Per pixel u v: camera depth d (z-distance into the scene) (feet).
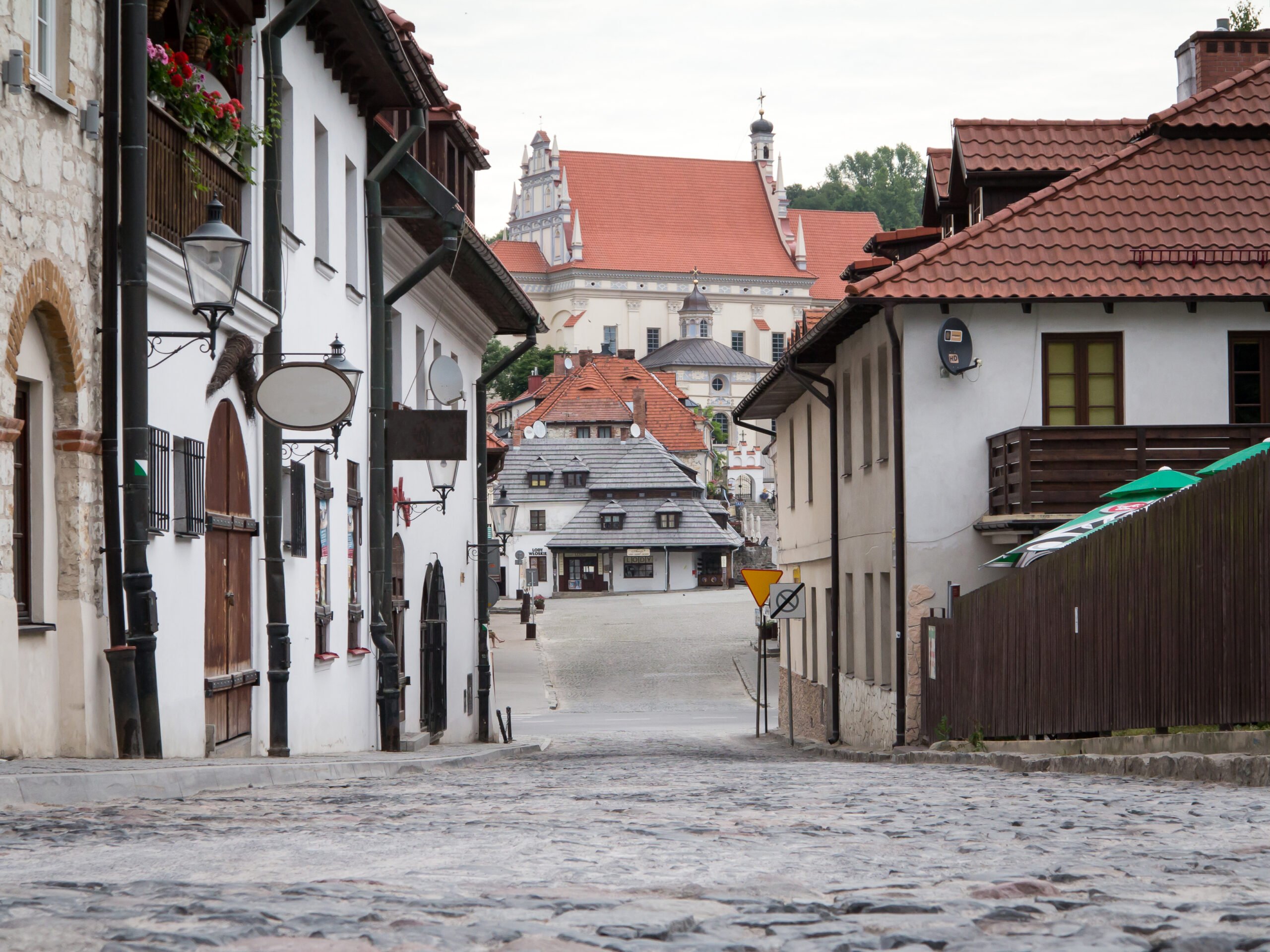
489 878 17.43
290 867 18.60
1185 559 42.83
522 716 167.02
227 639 53.01
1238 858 19.42
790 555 135.03
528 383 596.70
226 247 41.70
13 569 37.14
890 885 16.88
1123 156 86.99
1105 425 81.35
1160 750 43.09
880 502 90.33
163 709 45.42
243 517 54.75
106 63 42.50
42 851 20.51
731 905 15.14
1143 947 12.55
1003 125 95.50
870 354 92.94
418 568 89.15
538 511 396.57
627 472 398.42
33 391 39.68
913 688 82.84
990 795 33.76
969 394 83.15
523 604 253.24
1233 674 39.45
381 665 73.51
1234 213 84.28
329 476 67.00
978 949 12.46
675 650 231.50
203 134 49.44
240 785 38.83
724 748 104.12
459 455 74.64
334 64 68.18
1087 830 24.00
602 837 22.82
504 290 99.71
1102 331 82.89
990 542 82.89
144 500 42.27
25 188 37.55
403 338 86.12
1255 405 82.99
